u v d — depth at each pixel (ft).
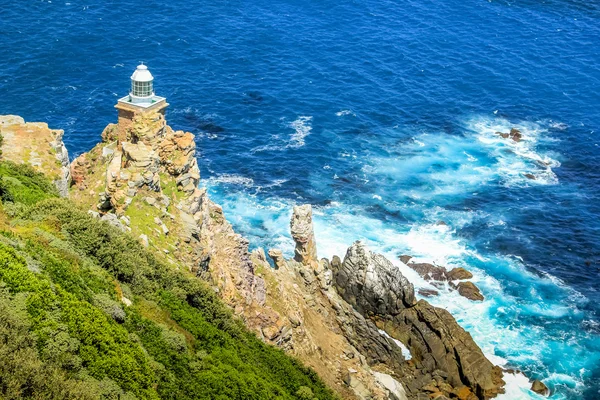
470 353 287.28
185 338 182.80
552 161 447.01
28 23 559.38
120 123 292.40
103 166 259.60
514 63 567.18
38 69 497.05
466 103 508.12
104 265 187.01
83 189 254.68
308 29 599.57
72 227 190.90
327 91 510.58
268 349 219.41
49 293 151.02
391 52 570.87
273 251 280.51
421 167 432.66
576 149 461.37
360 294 296.92
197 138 443.73
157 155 229.45
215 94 495.00
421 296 326.65
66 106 460.14
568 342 308.60
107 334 153.07
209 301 207.10
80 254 183.93
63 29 556.51
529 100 517.14
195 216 233.35
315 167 424.87
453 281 337.31
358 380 255.70
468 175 427.74
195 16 606.14
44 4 595.47
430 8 655.76
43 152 252.42
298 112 482.28
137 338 164.76
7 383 125.29
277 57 552.41
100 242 190.60
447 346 290.15
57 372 134.51
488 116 493.77
